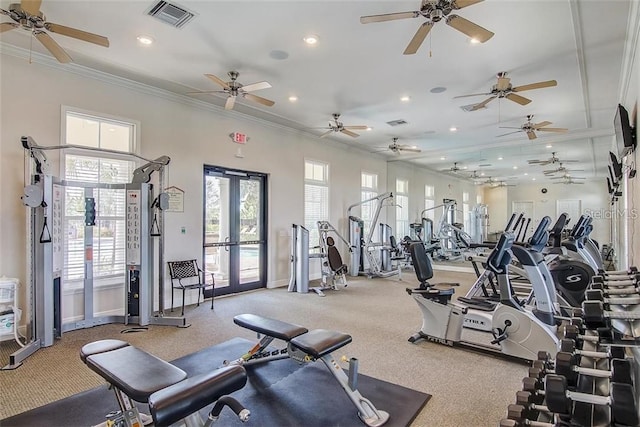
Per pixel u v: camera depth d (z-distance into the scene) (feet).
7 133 12.46
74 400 8.35
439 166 32.27
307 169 25.23
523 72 14.66
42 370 9.96
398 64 13.92
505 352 10.77
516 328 10.59
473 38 9.57
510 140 26.99
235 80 14.92
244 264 20.98
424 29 9.41
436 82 15.78
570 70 14.43
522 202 26.78
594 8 10.21
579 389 5.82
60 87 13.65
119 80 15.19
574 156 25.91
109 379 6.05
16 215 12.61
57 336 12.59
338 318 15.25
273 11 10.37
